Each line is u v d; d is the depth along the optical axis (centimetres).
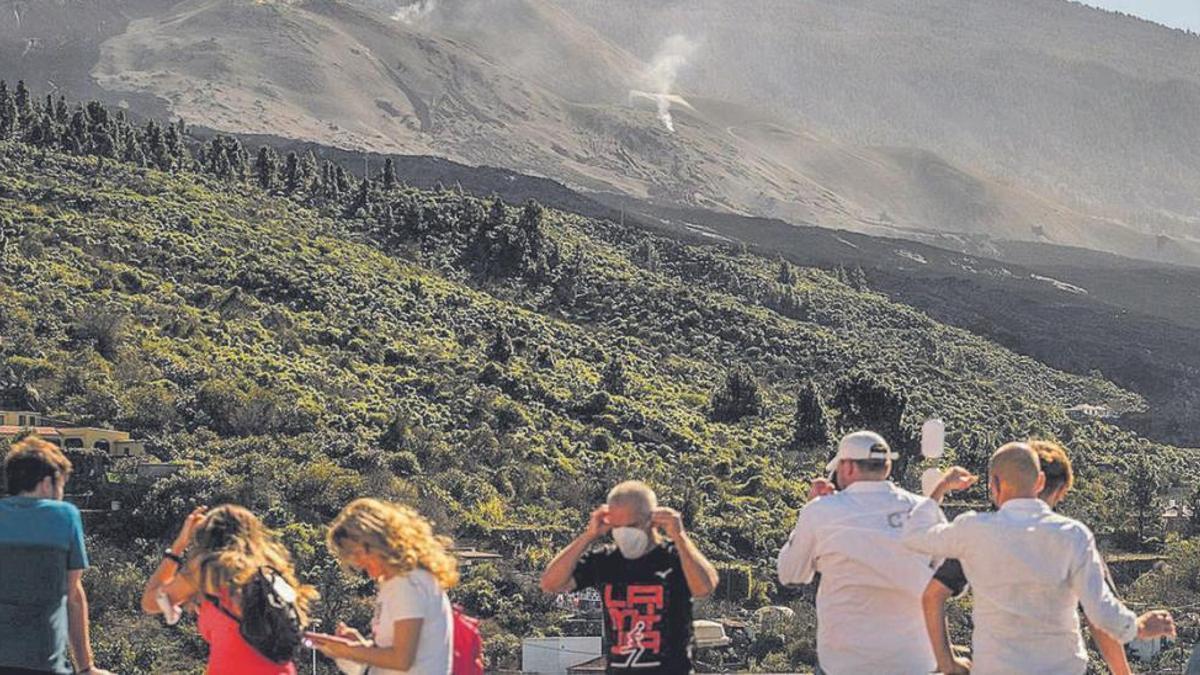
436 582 916
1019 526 909
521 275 13025
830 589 971
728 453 8738
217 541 938
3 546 947
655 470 8044
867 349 13600
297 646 930
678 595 935
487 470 7500
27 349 7531
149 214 10894
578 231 16900
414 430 7712
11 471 967
